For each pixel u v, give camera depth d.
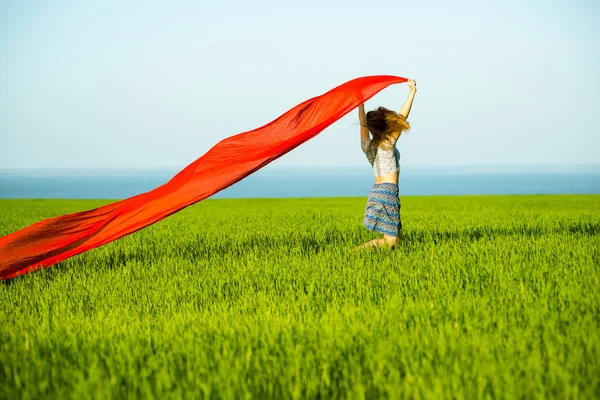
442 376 3.59
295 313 5.20
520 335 4.22
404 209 21.62
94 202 32.88
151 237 11.74
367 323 4.71
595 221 13.16
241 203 32.12
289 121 8.44
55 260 8.20
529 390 3.39
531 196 35.00
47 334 4.77
